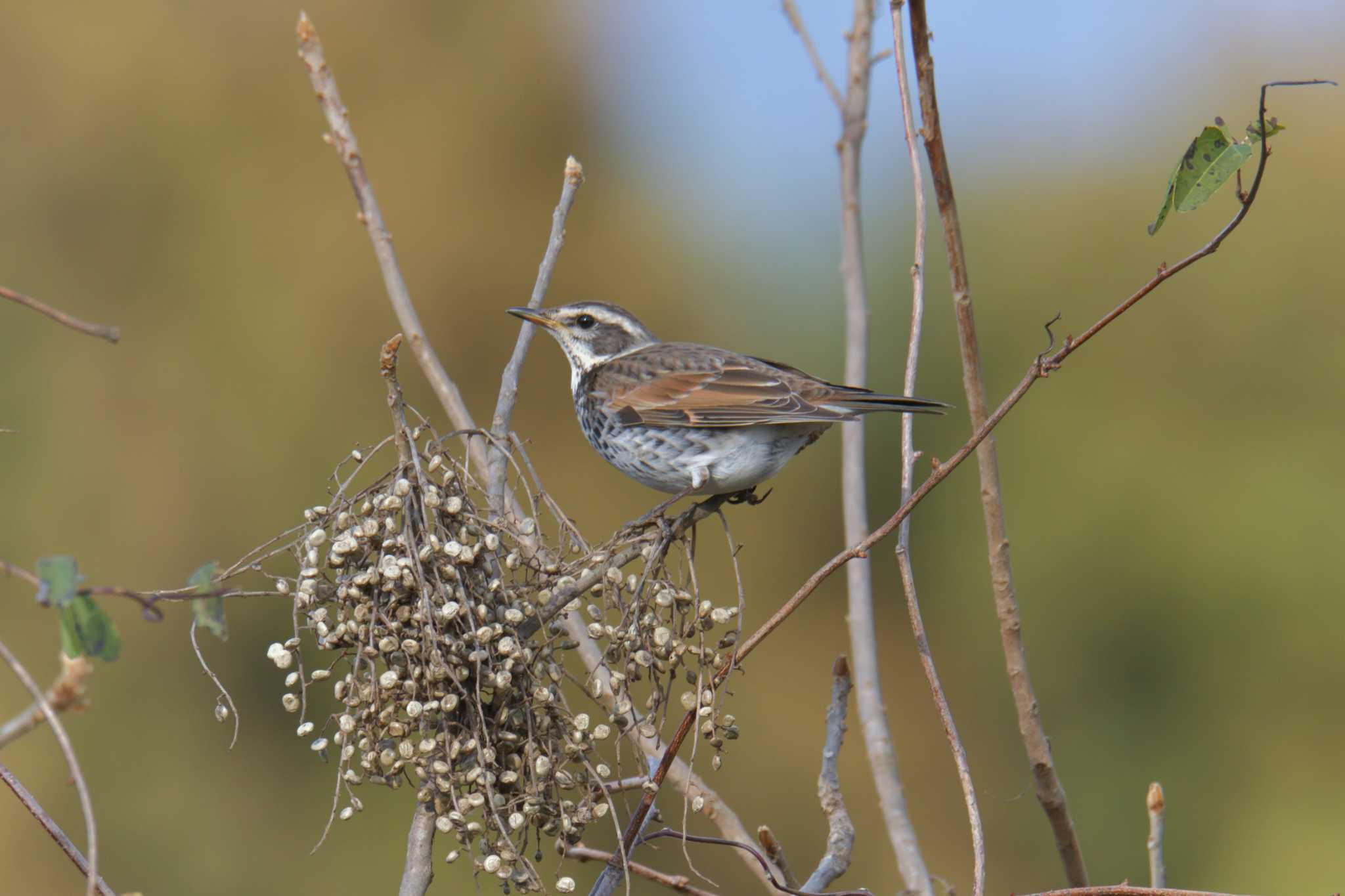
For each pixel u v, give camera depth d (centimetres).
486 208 1886
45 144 1838
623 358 784
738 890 1316
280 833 1424
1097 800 1716
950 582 1831
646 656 447
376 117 1894
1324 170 1872
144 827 1405
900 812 572
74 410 1725
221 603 346
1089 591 1802
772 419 687
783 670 1753
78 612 336
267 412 1756
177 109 1867
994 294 1909
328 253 1831
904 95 555
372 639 423
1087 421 1853
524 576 459
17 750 1412
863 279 696
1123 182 1945
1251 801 1703
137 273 1816
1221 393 1856
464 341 1830
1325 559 1745
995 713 1767
